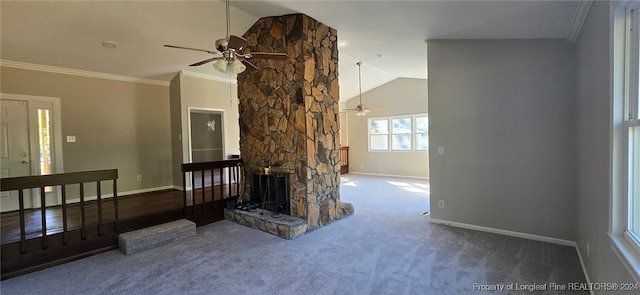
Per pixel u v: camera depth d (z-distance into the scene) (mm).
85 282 2707
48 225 3531
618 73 1722
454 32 3586
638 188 1657
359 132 10086
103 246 3473
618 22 1711
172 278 2742
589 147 2420
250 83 4703
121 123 5645
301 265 2961
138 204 4566
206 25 4234
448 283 2547
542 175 3445
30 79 4664
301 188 4078
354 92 9766
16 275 2850
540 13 2646
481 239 3561
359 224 4277
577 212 3096
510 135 3619
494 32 3375
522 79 3523
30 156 4699
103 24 3840
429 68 4160
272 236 3836
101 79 5406
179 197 5129
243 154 4906
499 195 3729
